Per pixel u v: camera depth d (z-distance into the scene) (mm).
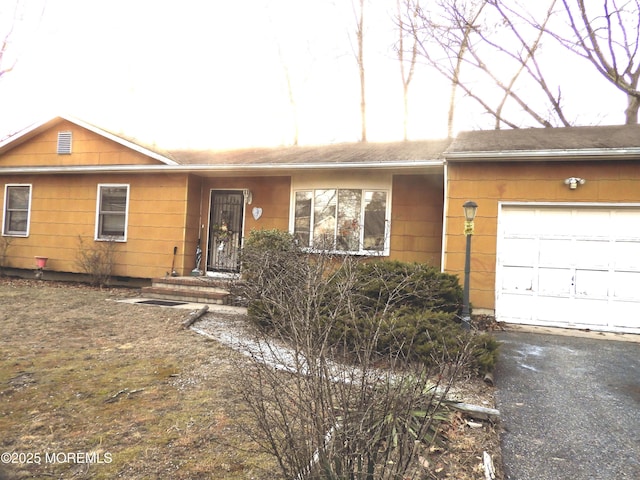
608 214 6742
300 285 2738
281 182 9836
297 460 2043
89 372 4250
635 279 6617
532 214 7039
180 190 9828
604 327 6695
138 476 2488
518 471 2699
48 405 3471
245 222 10023
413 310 5199
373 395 2160
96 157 10758
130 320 6590
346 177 9250
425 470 2564
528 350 5496
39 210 11031
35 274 10984
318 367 2121
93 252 10234
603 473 2695
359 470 1949
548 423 3402
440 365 2809
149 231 10023
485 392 4031
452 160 7203
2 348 4984
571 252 6875
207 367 4410
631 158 6500
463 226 7207
